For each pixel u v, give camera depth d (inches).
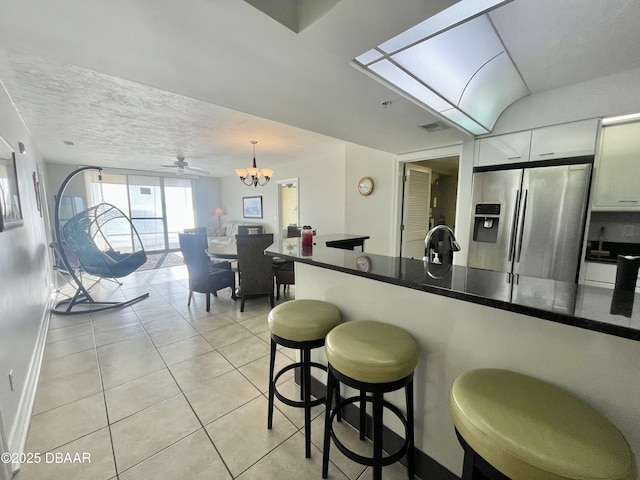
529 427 27.1
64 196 241.0
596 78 87.9
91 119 127.6
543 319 32.9
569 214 93.9
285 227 298.5
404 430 53.6
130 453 56.2
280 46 50.9
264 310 137.8
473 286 40.7
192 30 45.9
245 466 53.4
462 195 120.3
